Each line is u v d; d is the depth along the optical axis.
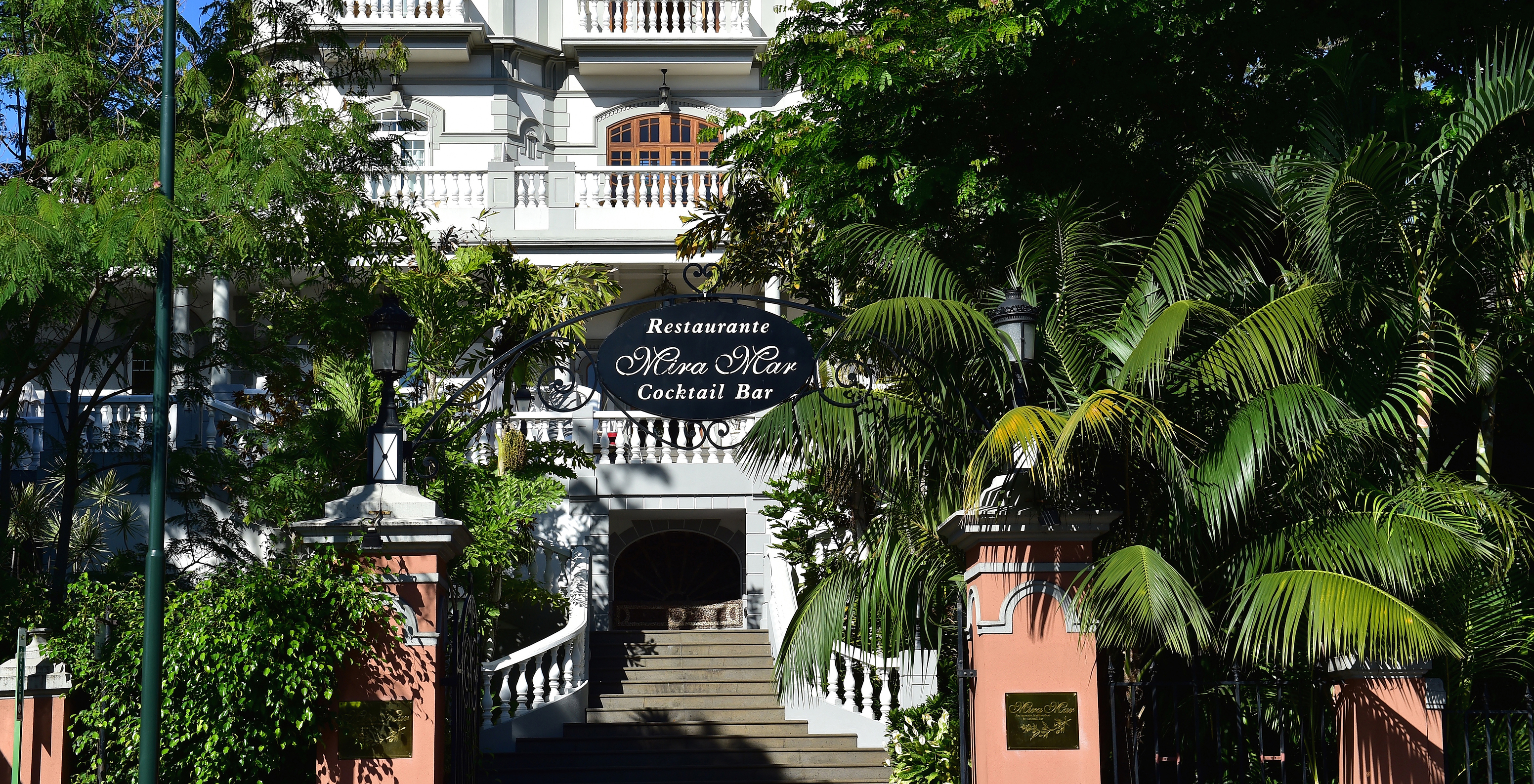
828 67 11.52
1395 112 11.32
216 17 13.49
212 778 7.82
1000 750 7.82
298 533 8.09
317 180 12.27
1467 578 8.73
